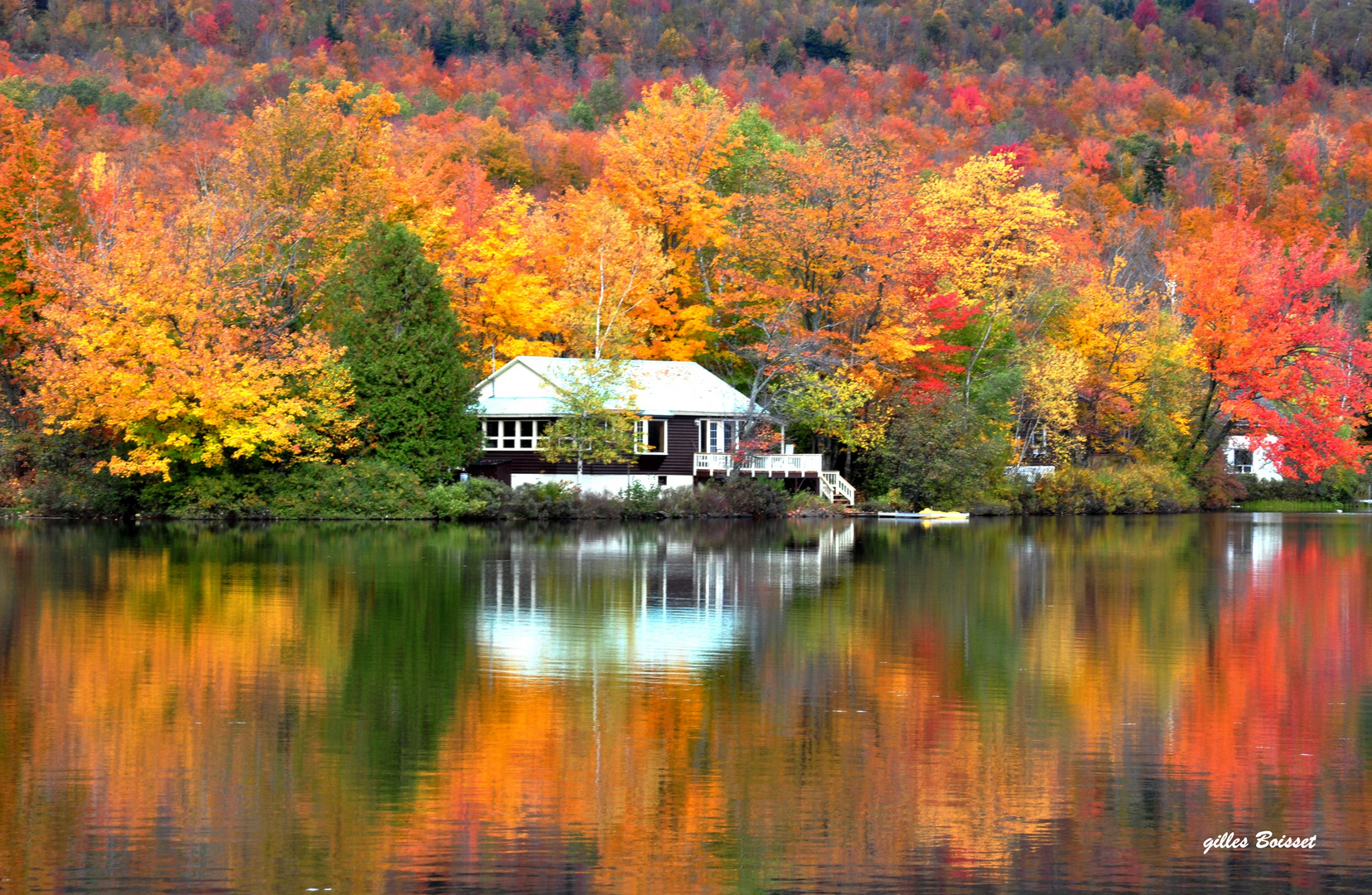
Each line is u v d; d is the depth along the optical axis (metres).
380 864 17.28
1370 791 20.55
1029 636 32.94
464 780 20.56
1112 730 23.80
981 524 74.00
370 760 21.38
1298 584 44.88
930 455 79.62
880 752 22.27
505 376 76.56
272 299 72.12
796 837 18.50
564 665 28.53
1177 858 17.92
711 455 76.38
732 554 51.66
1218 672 28.80
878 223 78.69
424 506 67.06
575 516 69.75
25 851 17.55
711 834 18.50
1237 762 21.89
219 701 24.83
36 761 21.12
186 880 16.72
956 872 17.36
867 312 79.50
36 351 64.38
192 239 66.06
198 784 20.17
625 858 17.62
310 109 76.94
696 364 80.38
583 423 70.62
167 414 60.72
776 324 77.69
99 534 56.03
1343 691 26.92
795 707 25.14
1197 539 65.62
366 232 71.75
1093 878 17.25
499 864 17.38
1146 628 34.41
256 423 62.69
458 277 80.62
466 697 25.45
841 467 85.31
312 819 18.80
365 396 68.25
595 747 22.25
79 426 61.56
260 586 39.41
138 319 61.25
